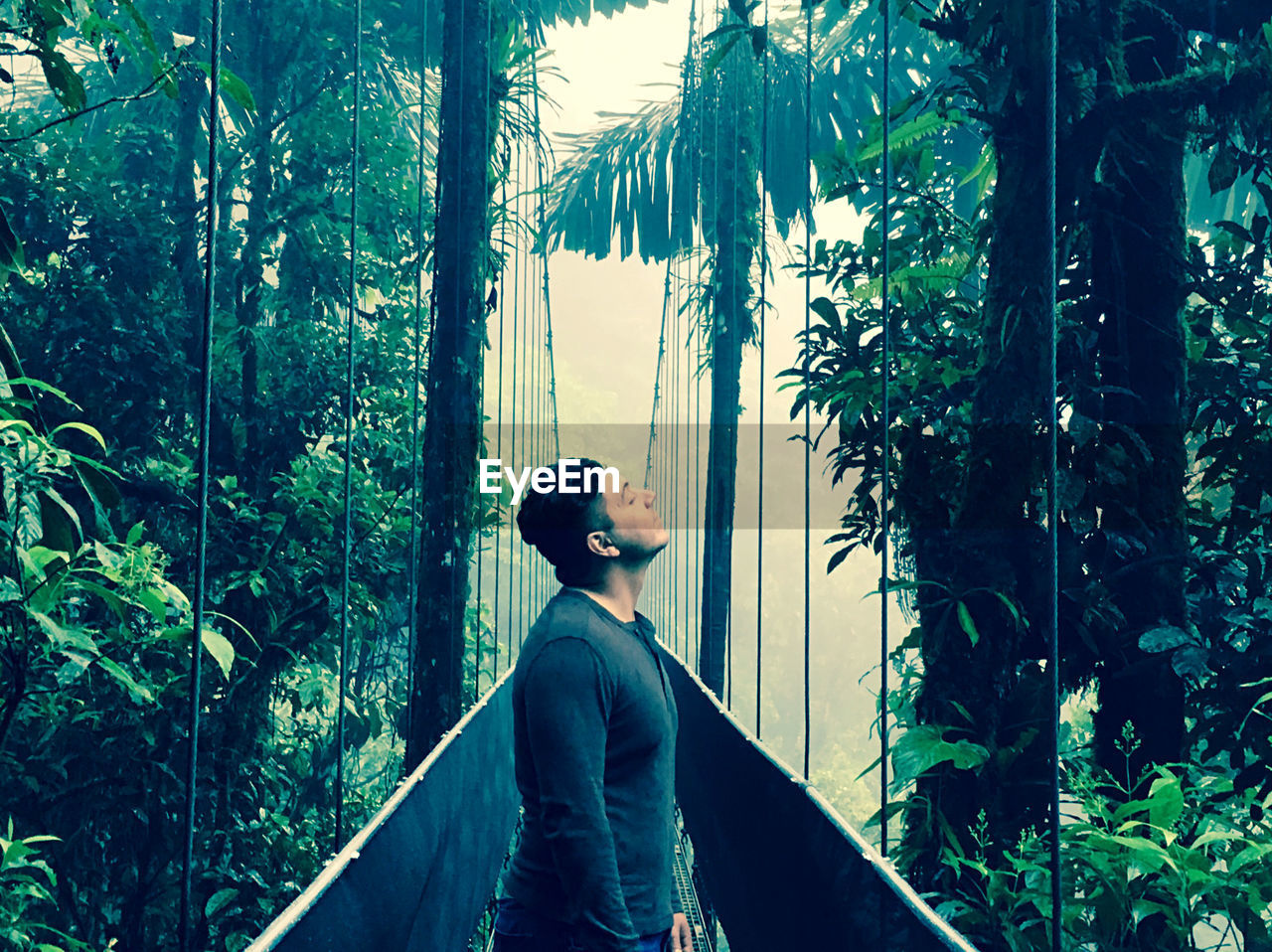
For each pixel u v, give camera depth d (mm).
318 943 1424
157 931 5234
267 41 6996
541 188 6176
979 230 2838
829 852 1841
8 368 2355
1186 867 2119
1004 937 2170
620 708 1378
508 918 1425
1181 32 2824
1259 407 3002
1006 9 2527
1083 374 2652
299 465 6016
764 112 3488
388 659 6824
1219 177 2812
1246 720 2494
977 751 2369
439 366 4719
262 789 5758
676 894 1550
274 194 6973
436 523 4660
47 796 4746
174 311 6027
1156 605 2611
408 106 7828
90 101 6984
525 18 6445
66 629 2529
